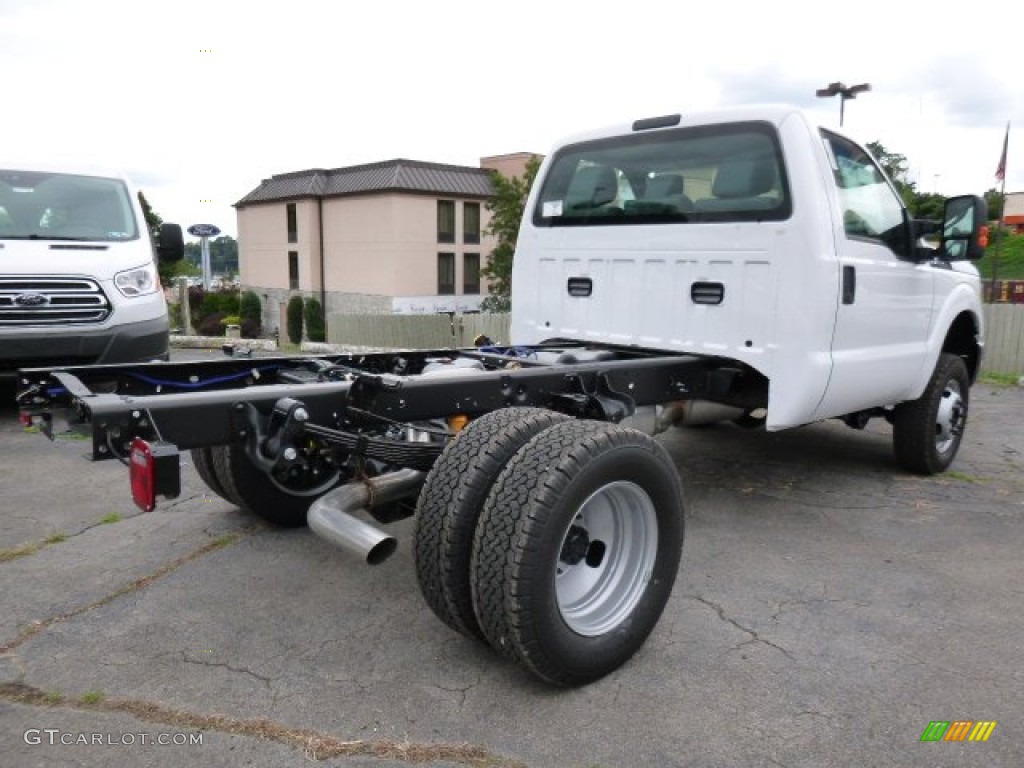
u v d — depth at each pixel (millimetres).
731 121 4465
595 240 5090
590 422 2996
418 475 3449
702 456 6180
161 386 3699
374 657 3090
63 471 5504
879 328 4734
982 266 35938
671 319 4734
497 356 4398
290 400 3061
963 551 4254
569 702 2805
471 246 39125
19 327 6469
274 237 43312
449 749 2535
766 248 4289
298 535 4363
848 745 2578
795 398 4254
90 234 7422
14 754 2480
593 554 3117
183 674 2949
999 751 2553
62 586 3682
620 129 4992
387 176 37000
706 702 2814
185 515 4660
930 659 3119
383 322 17109
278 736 2590
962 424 5887
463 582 2801
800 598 3656
